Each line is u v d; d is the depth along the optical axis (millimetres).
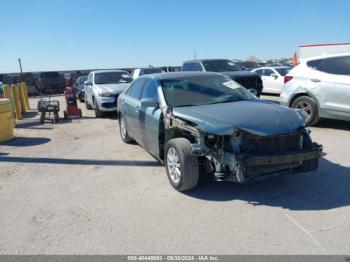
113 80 14070
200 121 4535
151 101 5621
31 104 21812
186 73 6430
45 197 4984
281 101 9242
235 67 13711
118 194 4945
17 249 3582
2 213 4496
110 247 3535
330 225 3758
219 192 4797
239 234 3660
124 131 8070
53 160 6988
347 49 25766
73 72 35156
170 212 4262
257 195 4645
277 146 4406
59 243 3662
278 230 3703
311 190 4730
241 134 4289
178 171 4848
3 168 6578
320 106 8328
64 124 11836
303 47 28250
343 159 6023
